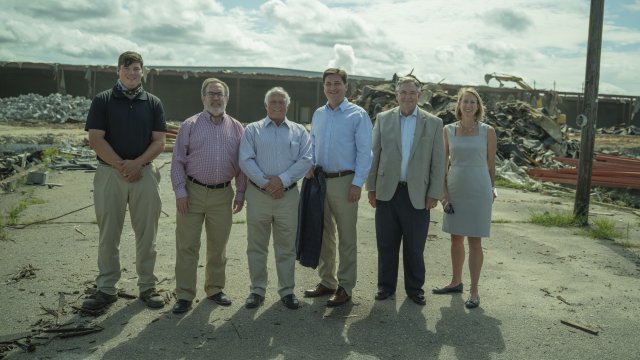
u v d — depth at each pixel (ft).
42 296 14.38
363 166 14.01
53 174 38.99
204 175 13.66
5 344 11.39
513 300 14.90
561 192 38.60
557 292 15.67
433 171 14.30
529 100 114.52
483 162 14.61
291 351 11.40
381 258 14.85
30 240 20.33
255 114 133.49
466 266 18.29
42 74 126.11
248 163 13.53
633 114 148.25
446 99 67.31
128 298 14.33
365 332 12.51
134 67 13.38
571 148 65.72
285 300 13.94
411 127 14.47
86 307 13.23
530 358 11.37
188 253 13.69
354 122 14.21
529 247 20.94
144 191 13.73
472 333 12.60
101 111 13.30
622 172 41.06
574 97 136.46
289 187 14.03
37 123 86.17
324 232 14.90
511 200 33.78
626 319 13.65
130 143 13.53
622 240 22.43
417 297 14.48
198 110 131.54
